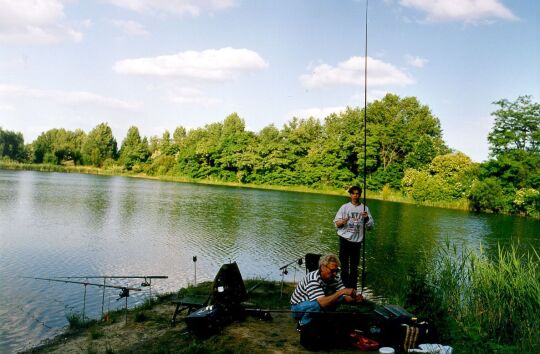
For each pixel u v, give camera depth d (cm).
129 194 4934
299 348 665
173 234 2450
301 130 8275
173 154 10706
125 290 1012
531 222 3922
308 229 2772
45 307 1223
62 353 812
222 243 2239
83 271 1645
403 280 1263
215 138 9300
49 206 3488
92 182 6881
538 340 741
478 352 659
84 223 2728
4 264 1695
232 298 794
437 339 682
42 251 1936
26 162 11631
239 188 7100
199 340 725
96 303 1268
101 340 841
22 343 977
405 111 7975
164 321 927
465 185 5297
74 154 11438
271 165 8088
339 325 670
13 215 2948
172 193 5359
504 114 5238
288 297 1061
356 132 7369
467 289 934
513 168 4909
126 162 10519
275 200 4978
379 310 678
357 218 909
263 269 1736
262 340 703
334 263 673
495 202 4794
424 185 5500
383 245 2300
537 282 866
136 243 2172
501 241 2658
